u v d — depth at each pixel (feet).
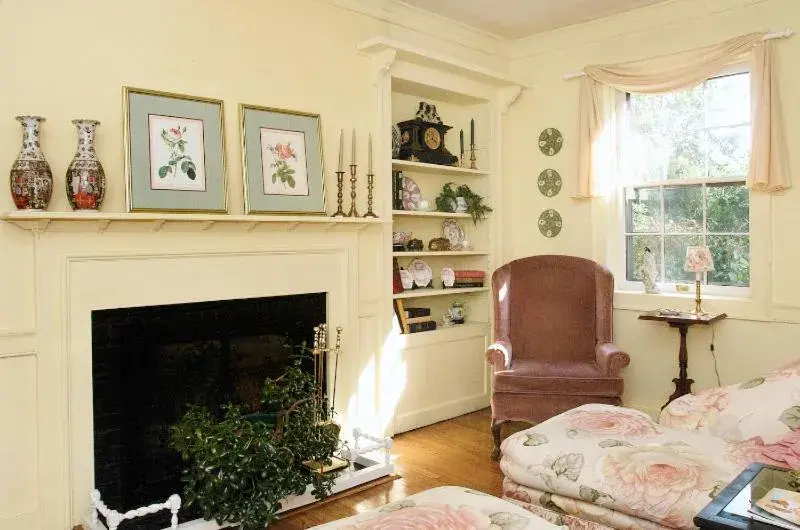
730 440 7.18
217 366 9.89
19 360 7.91
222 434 8.23
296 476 8.74
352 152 11.48
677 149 12.96
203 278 9.56
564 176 14.52
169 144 9.20
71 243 8.25
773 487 5.26
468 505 5.37
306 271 10.94
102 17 8.68
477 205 14.82
